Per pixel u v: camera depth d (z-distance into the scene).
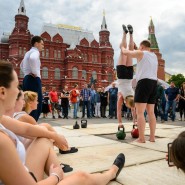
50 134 2.21
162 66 70.62
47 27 59.41
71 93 14.05
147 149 4.16
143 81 4.64
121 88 5.45
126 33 5.34
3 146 1.20
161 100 11.95
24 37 52.84
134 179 2.66
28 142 2.22
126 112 13.49
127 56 5.19
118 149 4.15
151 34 73.62
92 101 15.04
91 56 61.56
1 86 1.24
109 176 2.30
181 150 1.33
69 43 60.41
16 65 51.16
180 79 75.81
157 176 2.77
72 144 4.58
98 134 5.90
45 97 13.98
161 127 7.55
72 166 3.13
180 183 2.56
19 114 2.66
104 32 65.06
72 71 56.88
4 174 1.21
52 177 1.64
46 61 56.34
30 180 1.28
